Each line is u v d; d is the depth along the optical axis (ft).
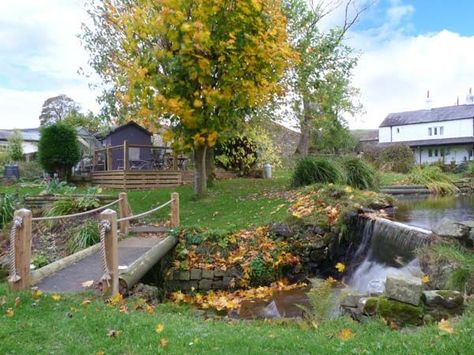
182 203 37.58
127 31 34.19
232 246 26.89
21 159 89.61
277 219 28.81
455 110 133.59
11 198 36.58
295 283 25.84
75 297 16.16
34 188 48.96
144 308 16.20
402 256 21.80
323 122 64.49
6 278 22.02
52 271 19.81
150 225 32.40
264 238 27.22
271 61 33.42
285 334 12.78
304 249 26.89
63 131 53.21
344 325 13.47
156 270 24.64
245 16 31.32
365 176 39.37
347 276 26.02
